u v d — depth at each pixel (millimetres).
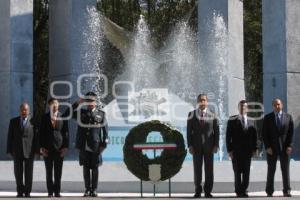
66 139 14062
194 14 36219
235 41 21469
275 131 13859
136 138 13719
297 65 20797
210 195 13734
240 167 13883
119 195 14664
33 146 13953
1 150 20516
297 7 20859
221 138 20453
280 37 20797
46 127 13961
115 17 37781
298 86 20797
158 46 37031
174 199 12938
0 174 15945
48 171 14008
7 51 20672
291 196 13859
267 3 21141
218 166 15883
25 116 14008
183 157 13719
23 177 14523
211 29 21172
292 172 16234
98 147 13914
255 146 13922
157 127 13750
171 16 37812
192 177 15836
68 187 15711
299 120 20734
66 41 21750
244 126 13891
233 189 15633
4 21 20781
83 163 13906
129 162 13703
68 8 21594
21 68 20828
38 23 35781
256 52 37344
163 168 13648
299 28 20859
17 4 20844
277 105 13969
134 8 37969
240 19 22062
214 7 21172
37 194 14906
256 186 15828
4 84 20672
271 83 20984
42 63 36125
